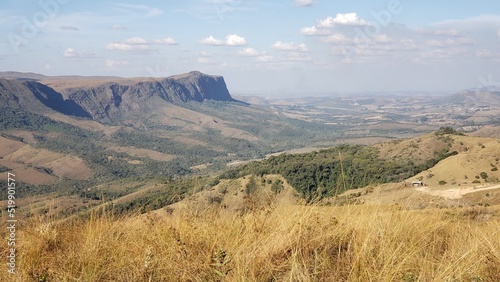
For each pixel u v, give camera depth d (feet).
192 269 11.81
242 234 14.11
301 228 13.60
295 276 10.95
